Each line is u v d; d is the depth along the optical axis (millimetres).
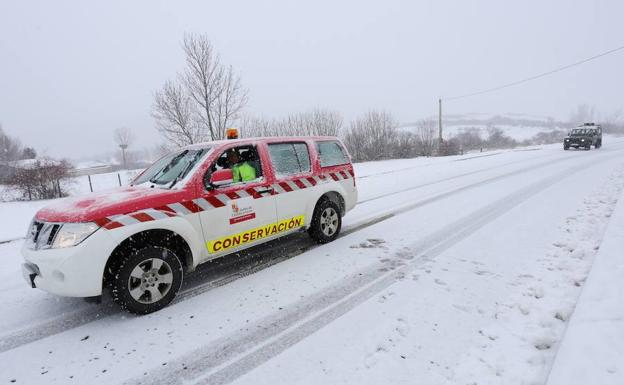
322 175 5637
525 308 3422
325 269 4691
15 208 13047
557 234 5684
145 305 3645
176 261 3842
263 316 3572
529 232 5895
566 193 9008
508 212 7387
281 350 3012
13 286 4680
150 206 3672
